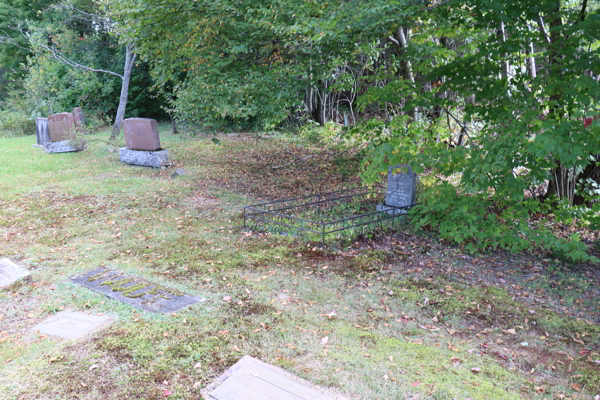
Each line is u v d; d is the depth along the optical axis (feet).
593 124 19.27
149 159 50.16
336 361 14.35
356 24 25.02
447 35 31.50
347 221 30.07
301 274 21.95
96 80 89.45
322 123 78.38
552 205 30.66
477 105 25.68
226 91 37.78
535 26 28.40
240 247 25.73
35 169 48.70
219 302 18.65
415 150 29.40
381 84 50.39
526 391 13.12
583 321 17.61
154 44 37.24
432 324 17.28
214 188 40.91
